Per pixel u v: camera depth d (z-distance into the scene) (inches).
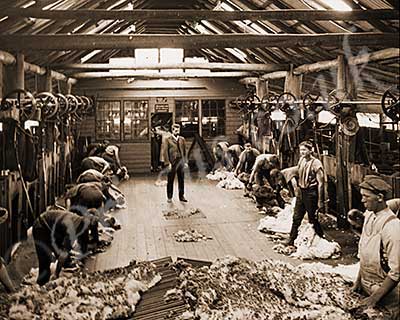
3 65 304.0
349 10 278.2
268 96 486.6
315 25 348.5
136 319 164.6
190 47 294.2
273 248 274.4
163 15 269.0
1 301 177.0
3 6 250.4
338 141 314.7
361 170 288.8
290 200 400.5
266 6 346.6
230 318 154.5
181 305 170.1
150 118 619.5
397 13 273.6
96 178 345.1
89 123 610.2
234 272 197.3
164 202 412.8
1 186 241.3
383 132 382.3
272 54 473.4
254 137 550.0
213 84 627.8
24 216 284.0
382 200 164.1
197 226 328.2
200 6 479.8
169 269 211.0
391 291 160.9
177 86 621.6
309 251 255.6
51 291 182.4
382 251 163.5
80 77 547.2
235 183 485.1
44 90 416.5
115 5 375.9
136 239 295.6
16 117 266.2
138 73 566.6
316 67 405.1
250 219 348.8
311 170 269.0
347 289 180.7
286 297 173.0
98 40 282.8
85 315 160.4
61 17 260.4
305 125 408.5
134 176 582.2
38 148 328.2
